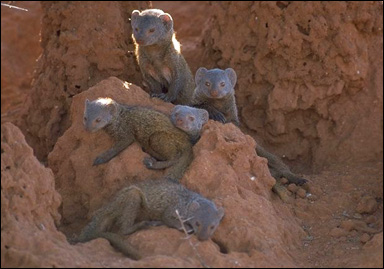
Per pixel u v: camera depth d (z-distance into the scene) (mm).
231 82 16719
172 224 13477
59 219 13914
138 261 12367
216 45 20875
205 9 28062
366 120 19453
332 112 19562
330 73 19453
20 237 12320
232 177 14492
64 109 19828
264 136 20094
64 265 12031
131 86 16266
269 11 19891
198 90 16594
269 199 15336
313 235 15039
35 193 13289
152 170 14789
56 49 20109
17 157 13414
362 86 19672
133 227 13461
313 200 16375
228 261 12656
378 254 13305
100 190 14914
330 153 19359
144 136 14992
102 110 14656
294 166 19766
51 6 20375
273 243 13531
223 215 13641
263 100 20125
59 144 15703
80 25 19875
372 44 20062
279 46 19672
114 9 20125
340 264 13461
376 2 19797
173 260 12383
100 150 15242
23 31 28078
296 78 19578
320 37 19422
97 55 19750
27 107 20719
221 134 14930
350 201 16250
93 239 13352
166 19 16625
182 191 13828
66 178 15430
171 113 15117
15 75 27234
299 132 19859
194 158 14820
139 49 17172
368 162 18953
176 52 17031
